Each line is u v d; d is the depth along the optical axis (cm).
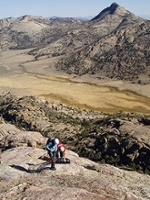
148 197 1281
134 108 12406
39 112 9069
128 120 6750
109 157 5491
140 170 4947
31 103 9594
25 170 1462
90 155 5722
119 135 5884
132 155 5262
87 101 13238
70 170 1450
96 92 15025
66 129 7450
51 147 1429
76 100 13325
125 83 16688
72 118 9012
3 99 12619
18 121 8475
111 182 1406
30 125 8012
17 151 1805
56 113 9281
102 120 7925
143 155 5156
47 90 15038
